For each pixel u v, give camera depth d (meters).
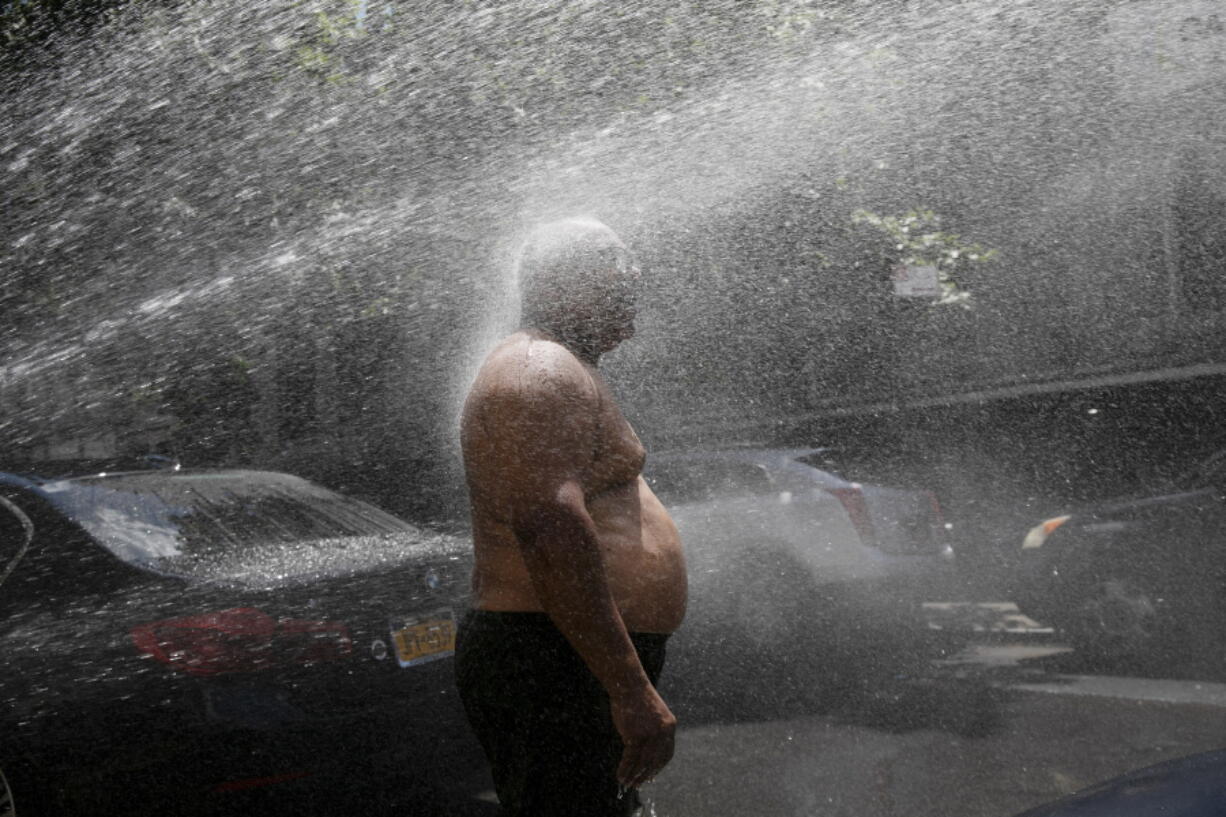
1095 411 7.93
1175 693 5.10
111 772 3.25
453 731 3.63
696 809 3.93
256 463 7.04
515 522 2.13
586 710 2.25
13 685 3.32
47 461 4.39
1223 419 7.64
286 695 3.36
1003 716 4.87
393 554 3.77
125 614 3.39
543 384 2.17
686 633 5.78
